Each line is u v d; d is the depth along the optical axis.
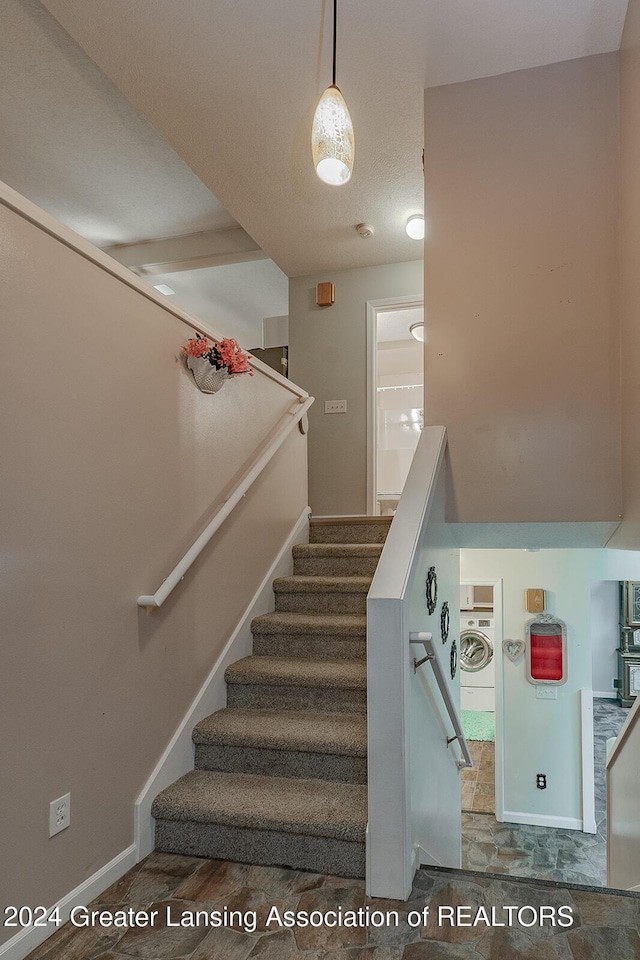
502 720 5.34
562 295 2.58
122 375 2.10
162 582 2.31
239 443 3.06
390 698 1.79
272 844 2.02
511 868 4.49
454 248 2.72
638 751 2.83
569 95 2.62
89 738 1.86
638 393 2.21
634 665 8.56
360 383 4.79
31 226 1.69
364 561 3.55
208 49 2.54
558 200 2.61
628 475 2.38
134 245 5.13
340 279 4.88
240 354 2.71
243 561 3.06
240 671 2.72
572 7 2.32
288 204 3.80
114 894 1.85
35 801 1.63
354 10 2.33
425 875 1.89
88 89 3.23
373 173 3.45
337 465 4.82
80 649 1.83
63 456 1.79
